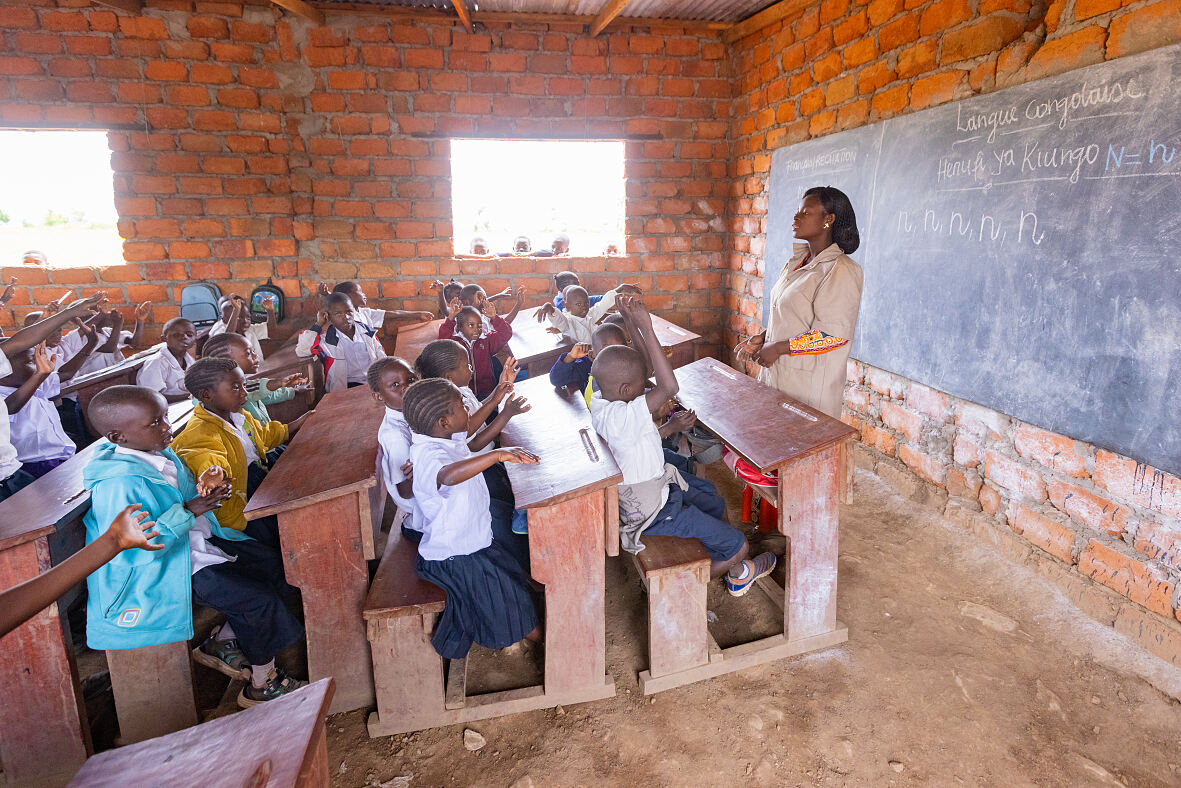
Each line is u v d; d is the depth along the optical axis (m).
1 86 4.34
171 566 1.84
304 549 1.95
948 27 3.00
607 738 1.97
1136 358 2.23
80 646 2.47
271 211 4.82
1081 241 2.39
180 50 4.46
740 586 2.45
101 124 4.48
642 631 2.47
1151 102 2.11
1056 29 2.46
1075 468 2.52
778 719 2.02
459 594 1.96
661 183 5.27
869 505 3.39
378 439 2.30
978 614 2.50
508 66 4.85
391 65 4.73
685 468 2.79
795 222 2.53
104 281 4.71
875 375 3.68
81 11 4.31
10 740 1.79
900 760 1.86
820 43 4.02
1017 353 2.72
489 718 2.05
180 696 1.96
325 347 4.11
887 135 3.42
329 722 2.06
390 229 5.01
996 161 2.75
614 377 2.05
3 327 4.63
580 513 1.96
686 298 5.53
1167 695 2.07
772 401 2.53
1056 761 1.85
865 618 2.51
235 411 2.34
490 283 5.25
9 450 2.47
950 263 3.05
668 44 4.99
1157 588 2.23
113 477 1.75
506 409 2.11
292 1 4.10
